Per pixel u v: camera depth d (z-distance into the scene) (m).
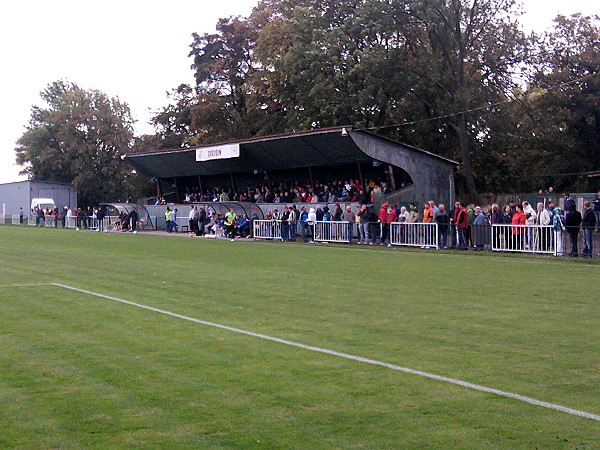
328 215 34.88
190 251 27.45
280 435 5.93
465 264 21.27
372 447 5.64
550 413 6.51
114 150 73.56
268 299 13.74
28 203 68.94
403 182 37.47
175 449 5.63
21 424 6.28
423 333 10.31
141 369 8.19
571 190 48.78
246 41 61.75
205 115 58.75
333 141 36.41
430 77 42.41
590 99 46.97
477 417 6.39
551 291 14.91
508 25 43.97
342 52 43.34
